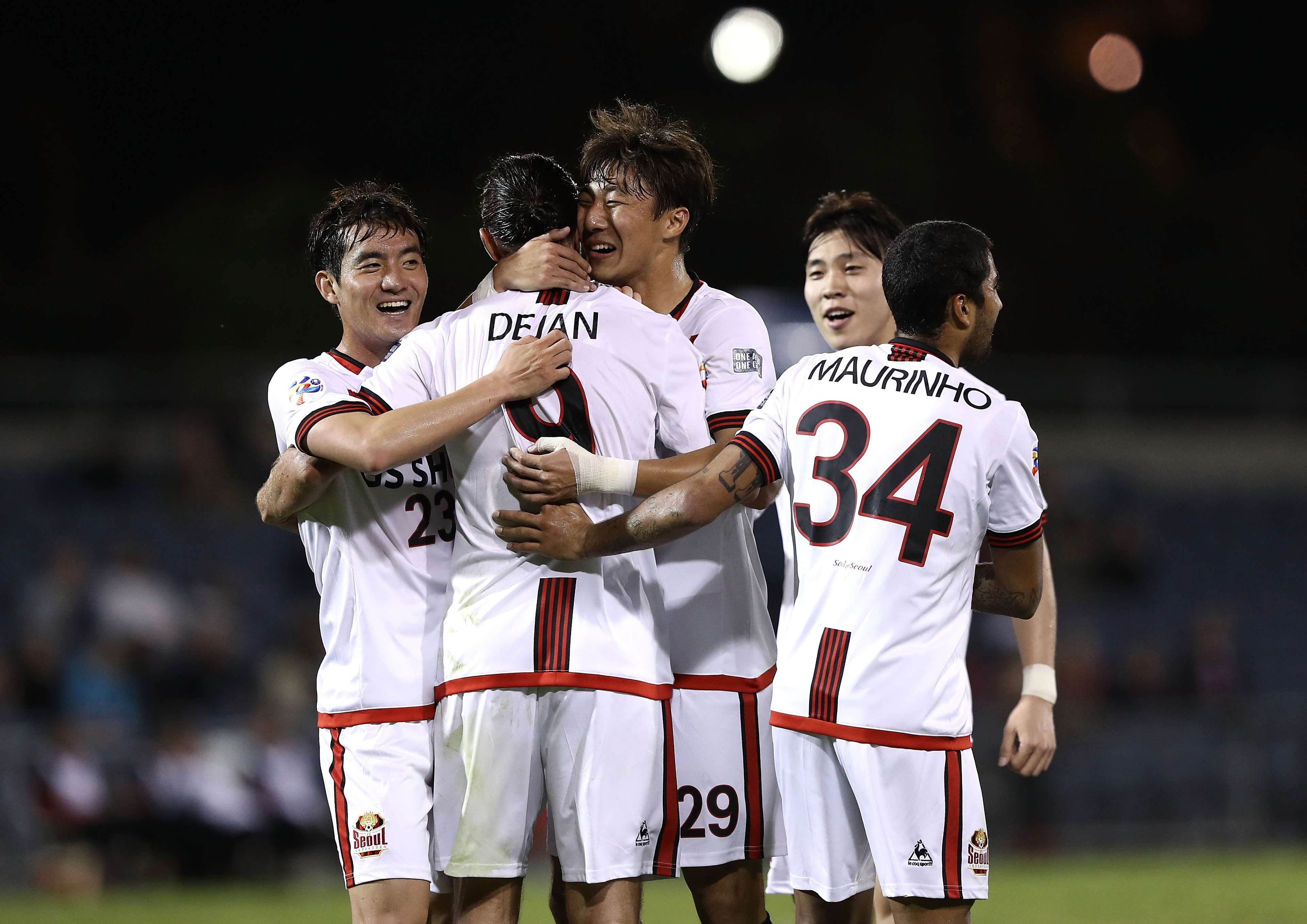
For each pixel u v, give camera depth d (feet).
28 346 207.31
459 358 42.88
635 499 43.39
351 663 44.42
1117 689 157.07
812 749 41.55
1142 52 243.60
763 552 68.85
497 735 40.81
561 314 42.45
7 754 115.96
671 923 83.61
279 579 175.01
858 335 54.54
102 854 113.70
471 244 210.18
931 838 40.29
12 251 220.02
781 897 94.27
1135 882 103.86
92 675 130.72
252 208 216.13
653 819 41.39
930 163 229.86
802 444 42.52
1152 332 234.58
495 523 41.32
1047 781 139.54
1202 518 206.08
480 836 40.93
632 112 48.21
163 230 218.59
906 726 40.27
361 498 44.65
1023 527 42.37
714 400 46.21
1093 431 213.46
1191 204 240.53
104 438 184.55
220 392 187.93
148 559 174.50
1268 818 144.36
